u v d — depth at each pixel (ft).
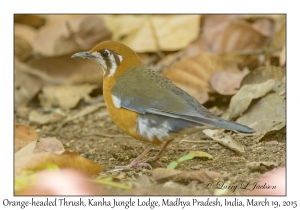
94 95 55.88
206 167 35.19
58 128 47.91
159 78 37.76
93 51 38.99
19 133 37.99
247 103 42.27
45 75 56.95
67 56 56.75
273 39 55.31
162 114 35.42
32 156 31.71
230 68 49.60
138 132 36.81
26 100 55.36
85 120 49.24
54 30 62.69
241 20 61.16
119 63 38.50
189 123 34.91
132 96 36.76
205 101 47.24
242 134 40.91
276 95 42.42
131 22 61.31
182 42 59.36
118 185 30.94
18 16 65.82
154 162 37.52
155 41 59.72
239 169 34.30
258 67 49.39
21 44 62.28
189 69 48.98
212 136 40.70
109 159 38.91
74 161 32.01
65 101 54.03
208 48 56.34
